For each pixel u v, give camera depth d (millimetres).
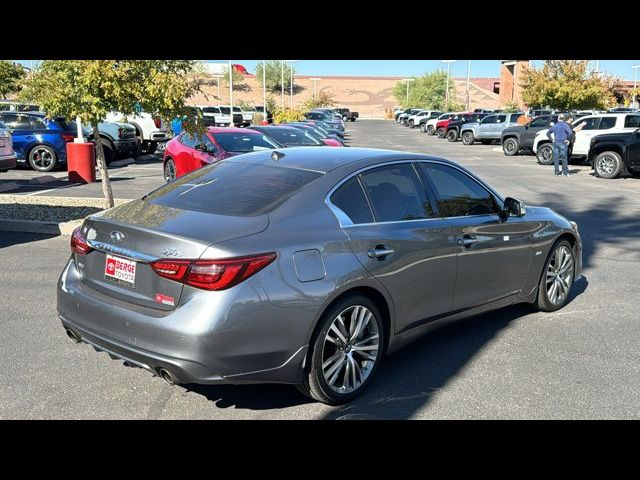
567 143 18422
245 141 12250
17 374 4234
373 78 128000
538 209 5754
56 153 17203
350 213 4012
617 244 9008
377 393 4098
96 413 3742
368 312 3988
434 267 4391
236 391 4086
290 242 3590
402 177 4480
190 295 3352
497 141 35656
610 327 5469
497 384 4258
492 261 4941
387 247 4035
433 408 3898
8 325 5145
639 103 54281
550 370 4512
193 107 9461
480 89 113625
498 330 5344
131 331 3477
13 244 8062
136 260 3551
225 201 3900
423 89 89250
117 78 8586
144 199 4246
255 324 3398
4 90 26500
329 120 42375
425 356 4738
